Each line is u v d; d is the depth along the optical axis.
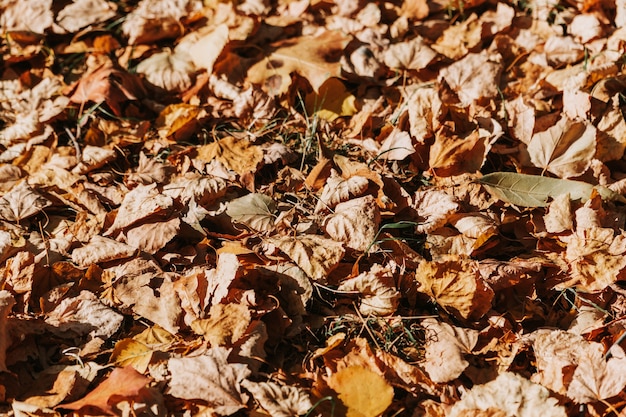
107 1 1.52
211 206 1.28
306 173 1.32
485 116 1.36
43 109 1.41
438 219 1.26
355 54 1.44
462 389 1.15
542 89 1.39
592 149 1.30
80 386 1.14
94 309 1.19
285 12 1.51
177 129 1.36
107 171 1.34
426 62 1.42
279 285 1.20
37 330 1.17
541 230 1.27
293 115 1.39
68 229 1.27
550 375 1.14
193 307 1.18
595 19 1.45
